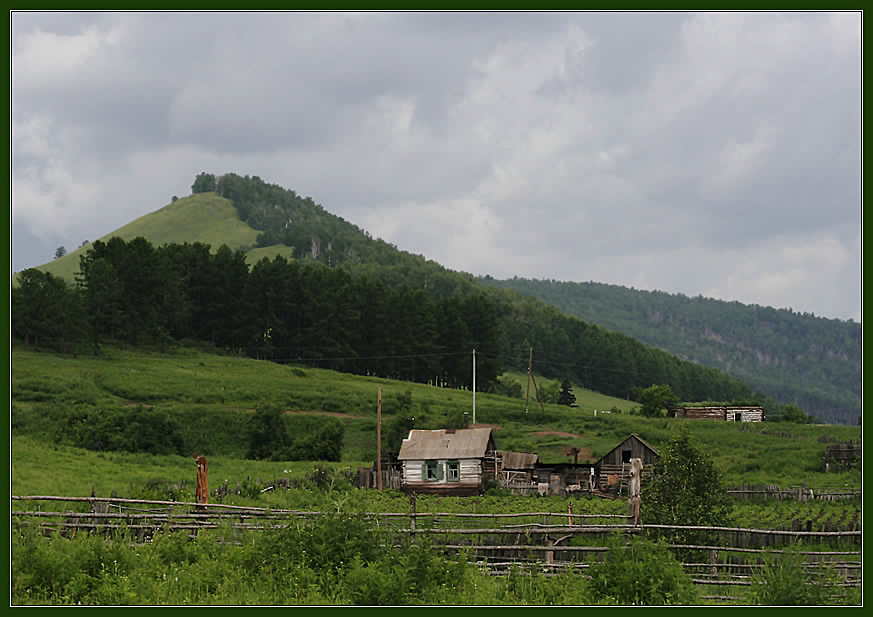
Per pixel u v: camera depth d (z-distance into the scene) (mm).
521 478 67188
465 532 19516
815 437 94938
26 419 81938
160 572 16469
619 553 16422
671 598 15383
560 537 22203
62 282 147000
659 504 27891
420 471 64125
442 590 15656
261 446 82125
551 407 132000
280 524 20797
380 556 16469
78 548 16656
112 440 71500
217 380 123562
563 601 15484
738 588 18391
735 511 44219
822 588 15242
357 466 72938
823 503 50094
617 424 108125
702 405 123812
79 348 134625
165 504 23750
